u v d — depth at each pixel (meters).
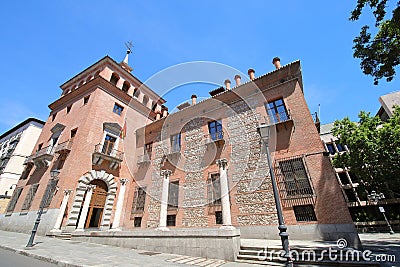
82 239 10.67
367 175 18.03
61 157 16.12
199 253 7.27
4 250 7.62
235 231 7.43
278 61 14.09
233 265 6.07
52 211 13.30
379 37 7.77
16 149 25.89
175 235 7.99
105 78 20.16
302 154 10.48
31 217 14.59
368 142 17.20
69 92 22.06
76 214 13.77
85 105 18.59
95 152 16.00
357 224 22.16
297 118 11.50
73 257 6.15
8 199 22.98
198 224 11.78
